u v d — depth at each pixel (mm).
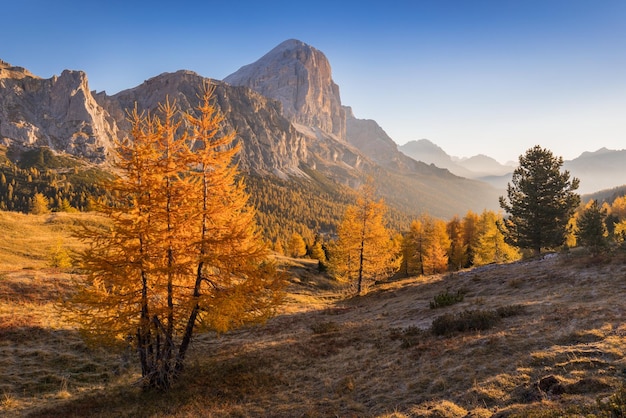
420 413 8734
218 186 15047
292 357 16453
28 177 196375
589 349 9977
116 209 13211
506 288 23578
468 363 11320
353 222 37219
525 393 8430
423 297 27422
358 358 14883
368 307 28859
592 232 25781
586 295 16906
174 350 14922
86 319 13359
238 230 14688
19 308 25047
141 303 13594
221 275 14734
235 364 15922
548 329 12742
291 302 37375
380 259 36906
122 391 14391
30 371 17234
